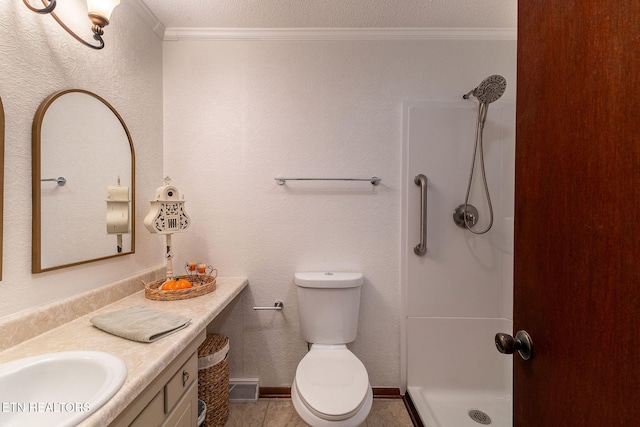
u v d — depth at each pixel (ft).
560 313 1.42
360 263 5.01
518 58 1.77
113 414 1.69
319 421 3.00
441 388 4.90
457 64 4.98
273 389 5.02
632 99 1.08
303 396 3.19
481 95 4.46
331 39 4.95
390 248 5.02
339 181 5.01
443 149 4.92
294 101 4.99
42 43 2.81
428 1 4.28
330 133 4.99
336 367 3.77
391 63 4.98
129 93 4.11
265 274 5.01
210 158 4.98
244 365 5.01
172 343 2.50
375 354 5.03
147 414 2.23
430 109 4.90
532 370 1.61
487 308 4.96
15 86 2.56
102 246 3.53
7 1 2.49
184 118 4.96
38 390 2.07
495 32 4.92
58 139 2.95
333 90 4.99
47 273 2.85
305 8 4.40
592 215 1.24
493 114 4.93
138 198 4.29
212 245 4.99
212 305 3.52
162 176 4.91
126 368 2.06
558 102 1.44
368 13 4.52
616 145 1.14
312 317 4.54
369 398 3.32
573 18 1.34
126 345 2.45
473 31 4.92
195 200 4.98
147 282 4.32
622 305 1.11
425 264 4.95
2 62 2.45
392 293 5.03
